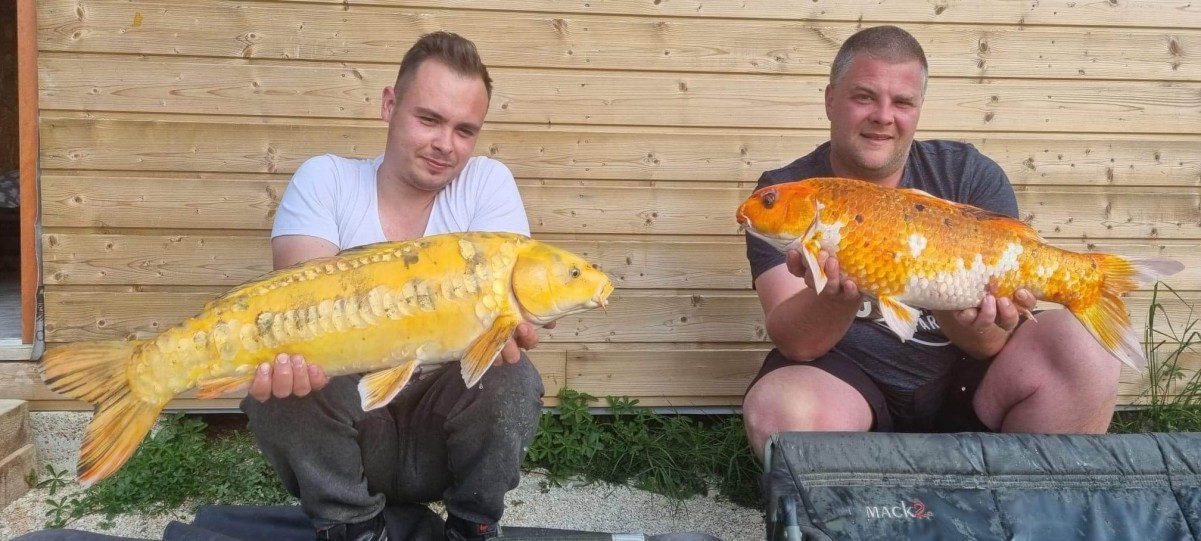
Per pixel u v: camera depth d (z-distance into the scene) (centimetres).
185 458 295
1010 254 190
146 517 278
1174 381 349
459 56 210
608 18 316
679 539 210
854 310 216
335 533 208
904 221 189
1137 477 195
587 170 324
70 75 303
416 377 213
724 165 328
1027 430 237
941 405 259
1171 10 331
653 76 321
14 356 314
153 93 306
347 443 200
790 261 199
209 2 303
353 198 225
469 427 205
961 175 258
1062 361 229
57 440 317
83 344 163
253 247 318
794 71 324
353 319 167
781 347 243
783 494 187
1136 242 344
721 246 333
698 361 339
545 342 332
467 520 215
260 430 196
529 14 313
